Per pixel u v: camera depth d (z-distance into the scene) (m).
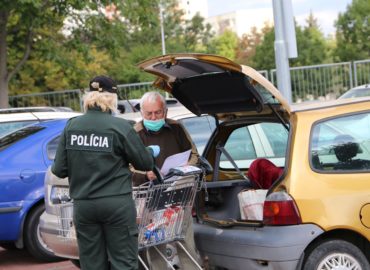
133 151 4.75
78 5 19.27
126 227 4.74
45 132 7.84
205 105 6.10
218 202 5.95
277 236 4.92
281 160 7.39
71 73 22.27
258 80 5.15
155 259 5.24
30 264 7.77
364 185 5.15
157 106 5.75
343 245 5.04
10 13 19.94
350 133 5.34
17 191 7.44
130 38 38.53
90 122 4.77
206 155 6.39
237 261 5.17
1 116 8.59
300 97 21.25
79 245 4.84
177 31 47.19
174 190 5.18
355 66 21.84
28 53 20.64
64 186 6.08
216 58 5.14
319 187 5.04
